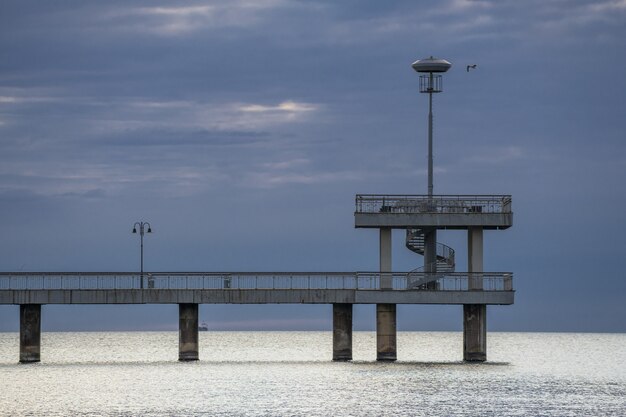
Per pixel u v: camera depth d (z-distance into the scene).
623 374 191.62
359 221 173.75
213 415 129.25
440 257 178.25
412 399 141.75
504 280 175.38
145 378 169.00
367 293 175.88
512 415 129.75
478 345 180.25
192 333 187.50
